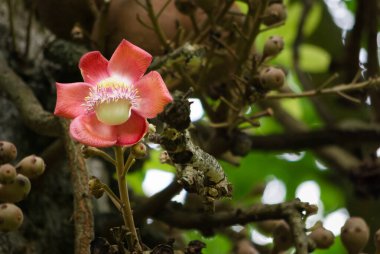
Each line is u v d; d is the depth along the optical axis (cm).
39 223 181
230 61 173
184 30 171
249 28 172
